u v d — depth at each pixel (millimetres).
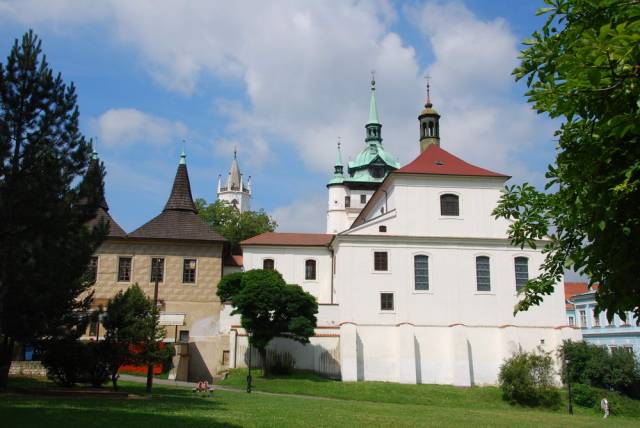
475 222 47781
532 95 8008
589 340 60156
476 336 45656
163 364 39406
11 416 15617
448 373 44781
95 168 23703
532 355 41188
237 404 23938
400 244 46969
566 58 6848
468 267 46875
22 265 21094
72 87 23641
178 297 47188
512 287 46656
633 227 7555
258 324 39969
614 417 36844
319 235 57250
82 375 25547
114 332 26016
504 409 36969
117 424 15211
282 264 54219
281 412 21297
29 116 22391
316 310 41812
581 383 42594
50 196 21500
